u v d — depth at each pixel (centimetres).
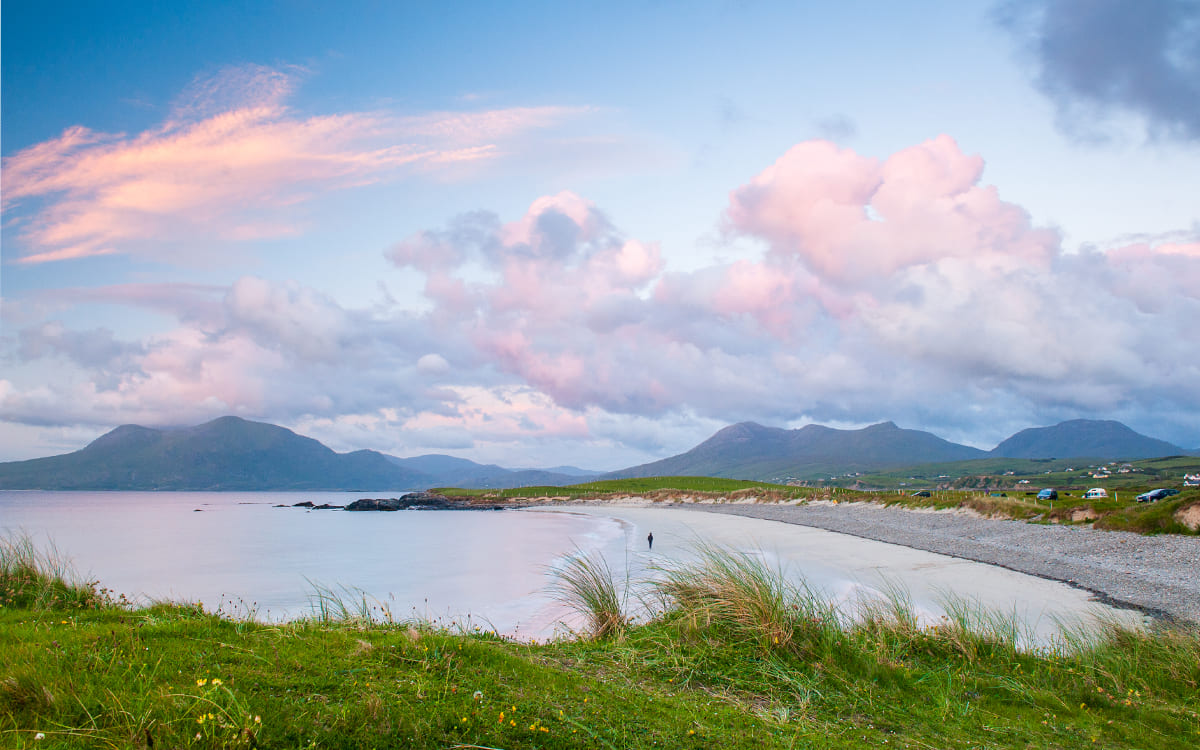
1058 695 955
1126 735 798
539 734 571
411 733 530
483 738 547
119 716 488
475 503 14300
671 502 12031
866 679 916
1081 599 2311
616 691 740
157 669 590
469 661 748
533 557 4250
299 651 711
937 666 1071
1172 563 2995
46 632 740
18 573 1237
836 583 2650
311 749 481
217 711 507
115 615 986
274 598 2623
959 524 5200
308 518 10388
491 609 2330
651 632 1023
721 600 1074
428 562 4000
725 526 6631
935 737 732
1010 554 3616
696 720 680
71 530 7094
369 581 3127
